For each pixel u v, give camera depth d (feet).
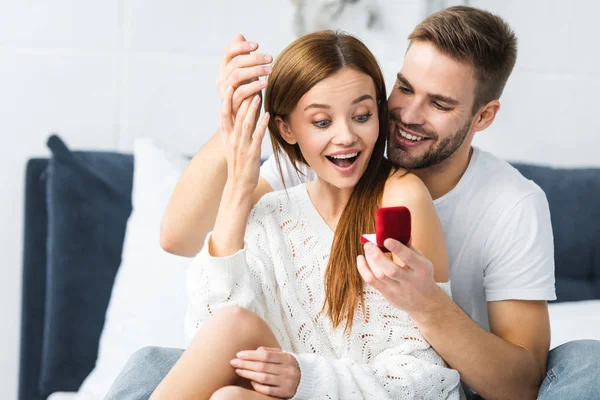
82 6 9.37
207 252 5.37
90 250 8.97
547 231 6.16
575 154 9.86
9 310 9.61
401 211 4.82
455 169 6.16
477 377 5.49
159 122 9.52
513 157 9.85
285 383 4.82
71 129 9.48
